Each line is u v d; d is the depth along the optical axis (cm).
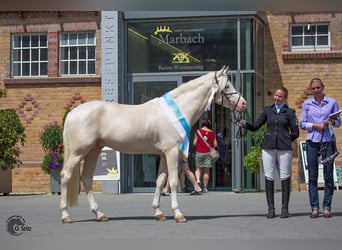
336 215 1177
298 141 1838
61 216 1227
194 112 1131
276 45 1891
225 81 1141
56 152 1838
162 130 1109
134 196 1717
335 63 1855
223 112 1814
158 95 1855
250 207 1370
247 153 1800
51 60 1961
